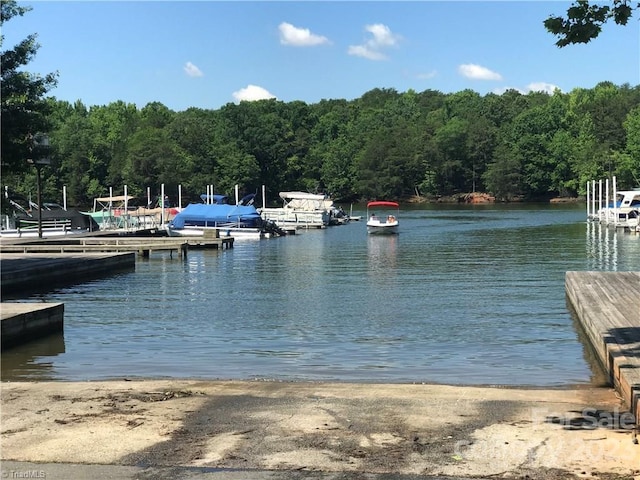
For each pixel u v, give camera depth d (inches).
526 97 6815.9
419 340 640.4
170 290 1062.4
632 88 6924.2
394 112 7372.1
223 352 591.5
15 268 1099.3
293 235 2578.7
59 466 263.1
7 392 380.8
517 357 560.1
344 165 5664.4
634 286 815.7
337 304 887.7
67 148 4357.8
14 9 1043.9
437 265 1416.1
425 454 271.4
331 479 247.1
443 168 5610.2
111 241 1828.2
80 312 839.7
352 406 344.2
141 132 4840.1
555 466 257.8
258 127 5270.7
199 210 2426.2
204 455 272.4
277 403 351.9
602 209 2918.3
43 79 1074.1
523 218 3501.5
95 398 365.4
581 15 342.3
